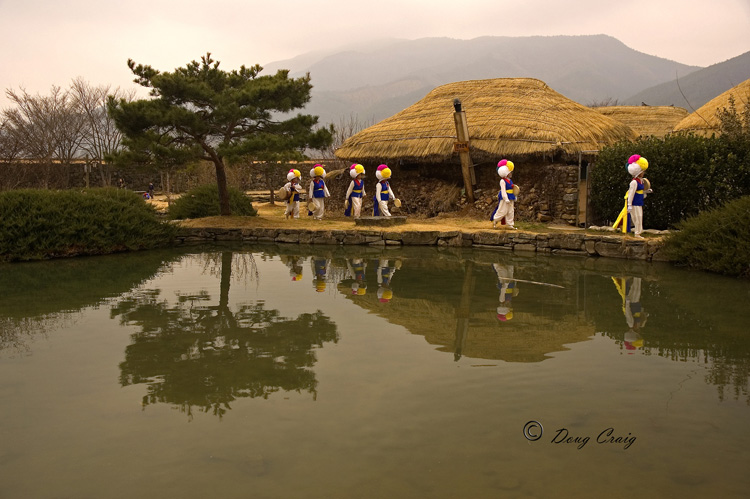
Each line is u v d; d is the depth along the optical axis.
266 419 4.10
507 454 3.58
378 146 18.41
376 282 9.47
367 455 3.57
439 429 3.92
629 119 23.94
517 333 6.29
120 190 15.83
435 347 5.78
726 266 9.95
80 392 4.67
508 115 16.89
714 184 12.66
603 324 6.65
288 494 3.14
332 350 5.70
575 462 3.48
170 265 11.62
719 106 16.84
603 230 13.54
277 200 27.05
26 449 3.71
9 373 5.13
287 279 9.84
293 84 15.95
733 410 4.23
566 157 15.42
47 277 10.24
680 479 3.29
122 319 7.07
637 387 4.68
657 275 10.09
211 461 3.52
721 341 5.95
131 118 14.47
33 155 28.70
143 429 3.97
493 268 10.93
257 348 5.80
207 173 30.86
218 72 16.80
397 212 18.67
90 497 3.13
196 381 4.89
